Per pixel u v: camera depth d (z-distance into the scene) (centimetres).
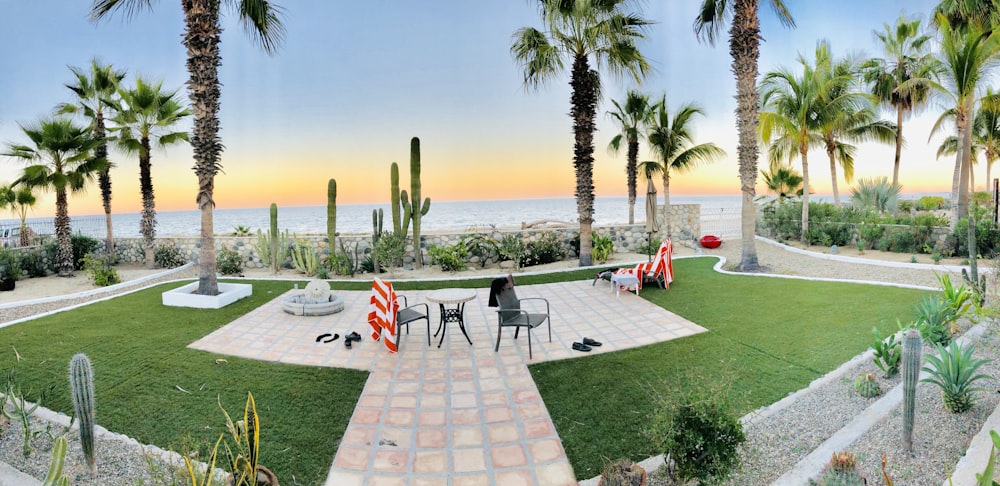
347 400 462
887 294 823
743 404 429
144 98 1366
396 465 350
